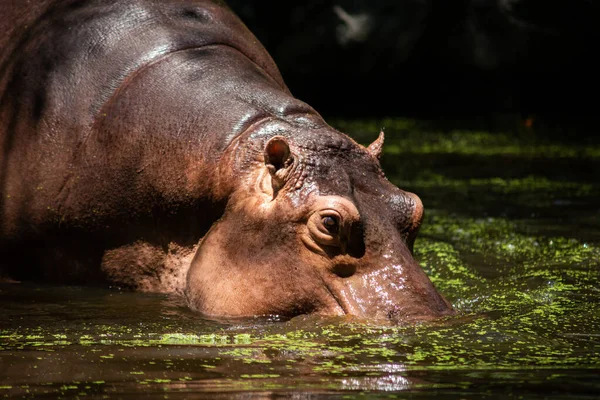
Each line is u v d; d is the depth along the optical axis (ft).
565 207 146.51
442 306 80.02
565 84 279.08
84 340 73.05
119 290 97.25
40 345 71.20
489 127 259.80
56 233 99.96
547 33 266.16
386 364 64.13
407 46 271.69
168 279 94.02
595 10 262.88
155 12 106.52
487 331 73.97
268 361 65.36
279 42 277.44
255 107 93.76
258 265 83.97
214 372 62.39
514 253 112.06
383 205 84.28
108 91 99.60
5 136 102.94
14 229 101.14
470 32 272.10
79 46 103.60
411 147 220.23
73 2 109.50
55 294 95.20
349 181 84.23
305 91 282.77
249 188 87.30
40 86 102.73
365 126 257.14
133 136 95.71
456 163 196.34
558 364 63.98
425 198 154.81
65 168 98.78
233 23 111.65
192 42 103.35
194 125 93.56
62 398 56.29
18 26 110.32
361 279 80.12
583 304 85.51
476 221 134.41
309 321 78.13
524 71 273.75
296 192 83.41
